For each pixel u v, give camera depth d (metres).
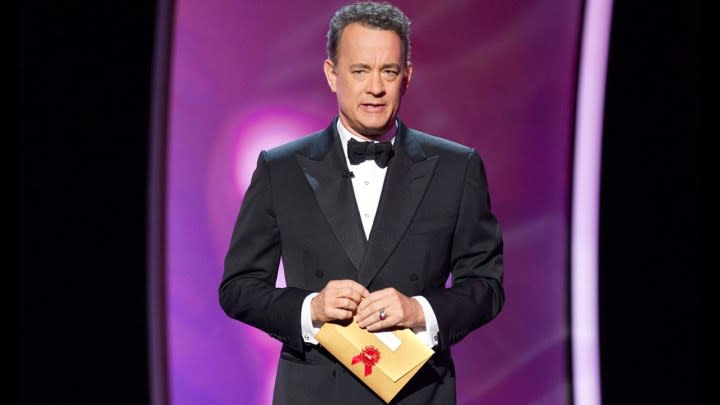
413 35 10.35
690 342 10.51
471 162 6.61
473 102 10.42
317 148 6.63
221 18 10.09
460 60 10.40
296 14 10.21
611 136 10.45
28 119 9.48
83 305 9.73
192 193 10.09
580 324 10.58
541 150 10.52
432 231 6.34
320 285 6.29
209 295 10.20
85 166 9.63
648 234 10.48
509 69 10.44
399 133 6.63
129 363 9.86
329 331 5.86
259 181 6.64
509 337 10.64
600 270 10.55
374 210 6.45
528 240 10.56
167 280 10.07
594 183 10.51
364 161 6.47
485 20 10.40
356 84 6.14
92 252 9.72
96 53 9.57
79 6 9.50
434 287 6.37
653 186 10.45
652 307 10.52
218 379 10.27
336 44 6.33
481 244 6.54
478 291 6.29
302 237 6.36
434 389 6.21
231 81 10.14
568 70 10.47
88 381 9.78
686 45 10.29
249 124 10.19
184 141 10.05
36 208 9.57
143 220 9.79
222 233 10.19
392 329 5.92
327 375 6.19
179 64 10.01
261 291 6.32
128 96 9.67
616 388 10.59
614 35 10.37
